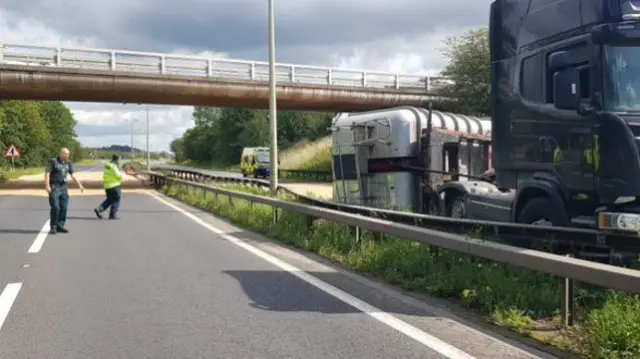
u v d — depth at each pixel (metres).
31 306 7.12
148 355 5.36
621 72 7.41
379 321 6.39
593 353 5.11
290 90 40.34
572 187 8.21
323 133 77.94
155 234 14.02
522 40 9.25
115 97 39.66
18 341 5.79
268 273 9.12
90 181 45.34
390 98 43.16
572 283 5.89
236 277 8.81
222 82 38.72
